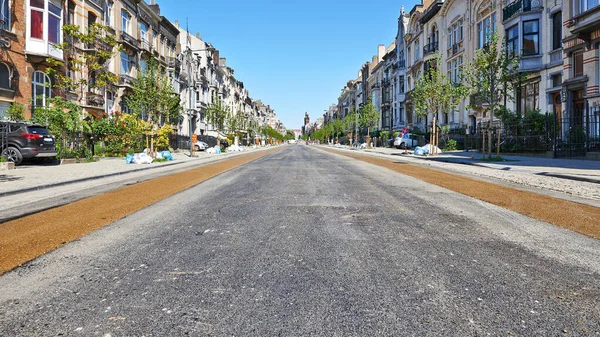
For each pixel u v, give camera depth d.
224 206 6.70
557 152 18.27
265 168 15.82
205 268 3.52
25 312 2.64
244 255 3.90
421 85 27.72
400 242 4.36
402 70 51.91
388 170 14.36
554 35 22.27
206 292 2.98
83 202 7.34
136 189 9.31
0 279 3.25
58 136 19.27
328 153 35.78
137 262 3.69
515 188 9.05
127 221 5.54
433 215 5.85
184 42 51.44
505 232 4.80
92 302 2.80
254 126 95.00
